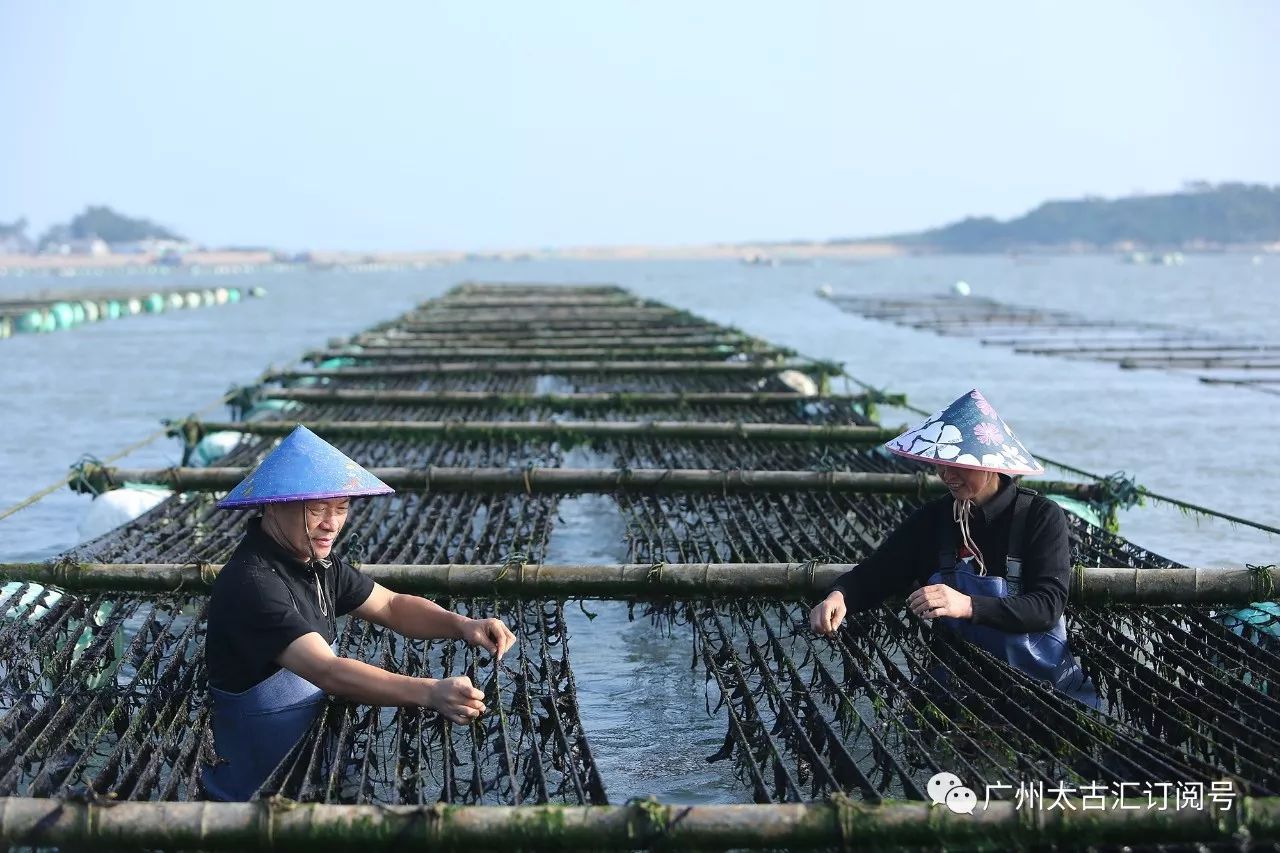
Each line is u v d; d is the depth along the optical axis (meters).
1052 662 4.91
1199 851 3.58
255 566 4.29
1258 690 4.90
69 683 4.92
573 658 7.00
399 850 3.54
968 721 4.58
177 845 3.55
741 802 5.12
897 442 4.89
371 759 4.37
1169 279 101.12
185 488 8.23
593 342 18.28
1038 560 4.75
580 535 9.96
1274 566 5.47
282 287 93.56
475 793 4.19
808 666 6.11
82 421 16.88
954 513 4.84
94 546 6.80
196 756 4.30
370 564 5.78
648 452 9.75
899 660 5.96
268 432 10.30
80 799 3.59
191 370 23.86
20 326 33.66
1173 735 4.61
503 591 5.71
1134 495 7.92
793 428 9.93
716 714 5.80
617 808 3.58
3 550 9.56
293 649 4.23
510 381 14.34
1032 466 4.73
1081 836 3.53
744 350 16.61
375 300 65.00
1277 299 62.47
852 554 6.62
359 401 12.13
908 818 3.53
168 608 5.67
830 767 4.43
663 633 7.41
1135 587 5.40
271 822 3.54
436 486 7.98
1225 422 16.50
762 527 7.25
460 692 4.17
